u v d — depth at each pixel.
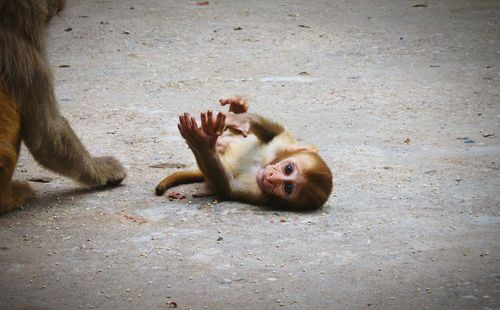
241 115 9.69
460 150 11.84
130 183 10.52
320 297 7.36
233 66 16.86
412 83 15.59
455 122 13.27
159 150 11.91
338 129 12.93
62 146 9.57
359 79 15.88
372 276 7.79
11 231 8.94
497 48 18.33
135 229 8.97
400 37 19.33
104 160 10.28
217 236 8.76
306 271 7.91
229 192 9.78
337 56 17.66
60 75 16.20
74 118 13.44
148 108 14.05
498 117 13.50
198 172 10.49
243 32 19.73
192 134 9.27
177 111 13.90
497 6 22.80
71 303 7.28
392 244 8.55
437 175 10.76
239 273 7.87
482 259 8.16
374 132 12.77
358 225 9.06
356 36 19.41
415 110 13.92
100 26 20.36
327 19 21.22
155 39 19.12
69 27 20.17
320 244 8.55
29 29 9.13
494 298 7.33
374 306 7.19
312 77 16.05
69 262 8.16
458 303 7.25
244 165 9.84
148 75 16.20
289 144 9.82
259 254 8.30
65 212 9.49
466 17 21.45
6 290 7.54
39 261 8.18
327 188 9.47
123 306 7.21
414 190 10.20
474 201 9.80
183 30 19.97
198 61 17.25
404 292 7.46
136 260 8.18
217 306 7.20
